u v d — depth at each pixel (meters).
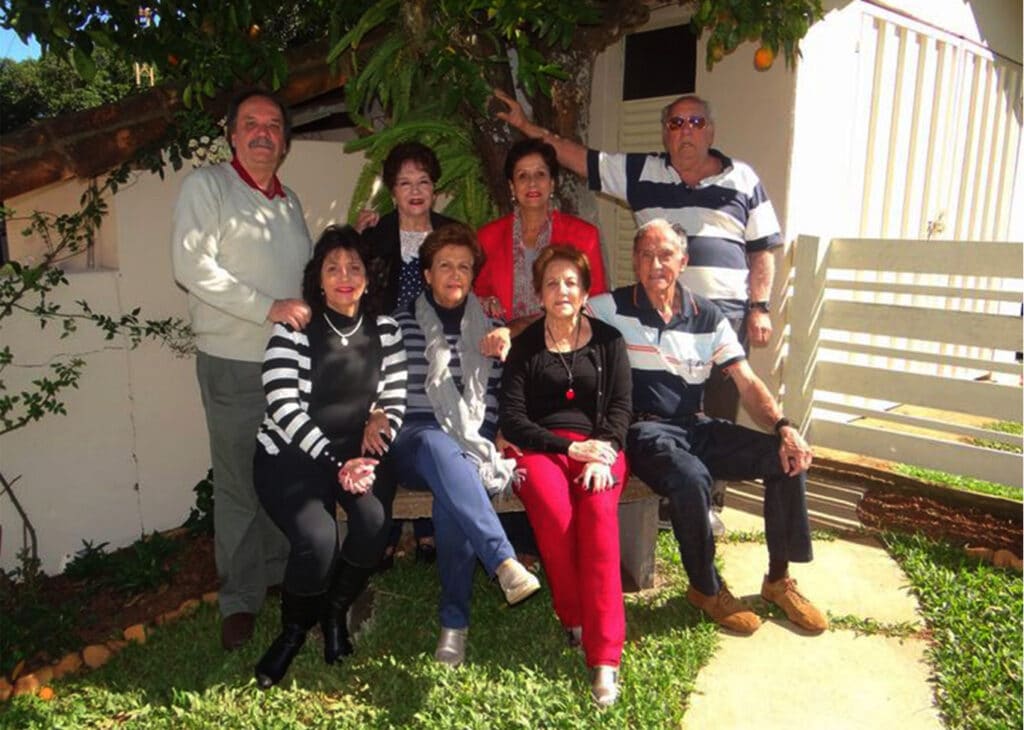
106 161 3.67
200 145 3.89
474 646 3.18
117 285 3.84
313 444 2.90
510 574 2.81
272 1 4.07
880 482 4.55
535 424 3.13
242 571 3.30
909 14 5.52
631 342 3.36
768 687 2.95
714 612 3.31
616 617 2.87
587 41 3.99
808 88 4.79
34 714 2.84
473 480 2.95
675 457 3.19
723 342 3.38
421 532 3.84
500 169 3.96
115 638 3.28
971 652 3.08
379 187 3.98
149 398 4.01
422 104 3.91
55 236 3.81
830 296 5.43
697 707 2.84
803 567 3.82
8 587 3.52
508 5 3.29
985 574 3.62
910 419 4.61
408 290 3.40
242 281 3.09
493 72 3.89
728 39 3.70
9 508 3.63
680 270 3.31
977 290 4.30
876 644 3.21
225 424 3.20
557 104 3.98
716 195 3.66
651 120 5.48
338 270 2.95
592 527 2.92
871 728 2.73
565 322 3.13
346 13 4.05
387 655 3.12
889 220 5.81
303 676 3.02
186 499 4.21
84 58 3.32
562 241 3.53
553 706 2.80
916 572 3.68
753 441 3.31
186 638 3.29
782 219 4.86
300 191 4.45
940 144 6.23
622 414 3.17
